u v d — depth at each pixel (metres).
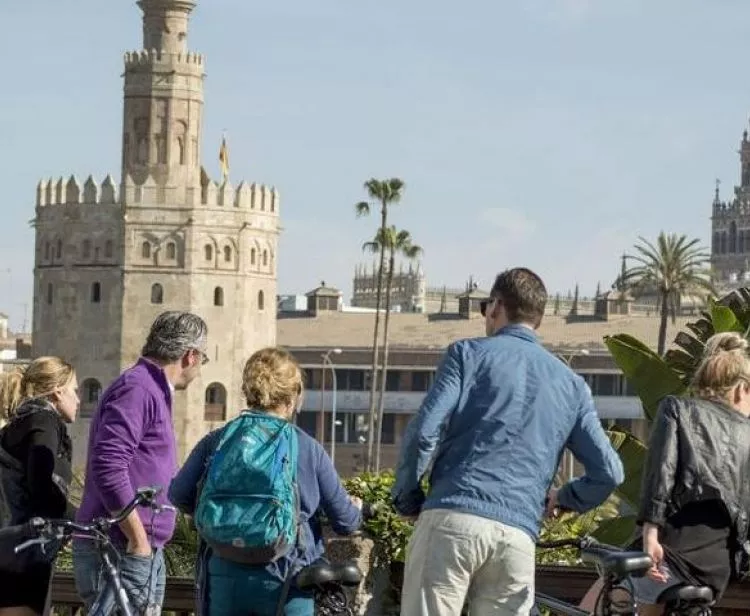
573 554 16.73
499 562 11.14
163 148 182.25
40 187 181.00
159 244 179.00
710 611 11.91
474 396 11.31
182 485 11.78
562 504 11.60
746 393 12.05
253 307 183.25
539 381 11.34
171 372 12.84
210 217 179.25
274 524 11.24
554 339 199.00
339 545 14.05
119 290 178.00
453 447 11.31
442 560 11.15
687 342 18.50
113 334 178.25
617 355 16.77
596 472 11.41
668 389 16.70
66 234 180.50
